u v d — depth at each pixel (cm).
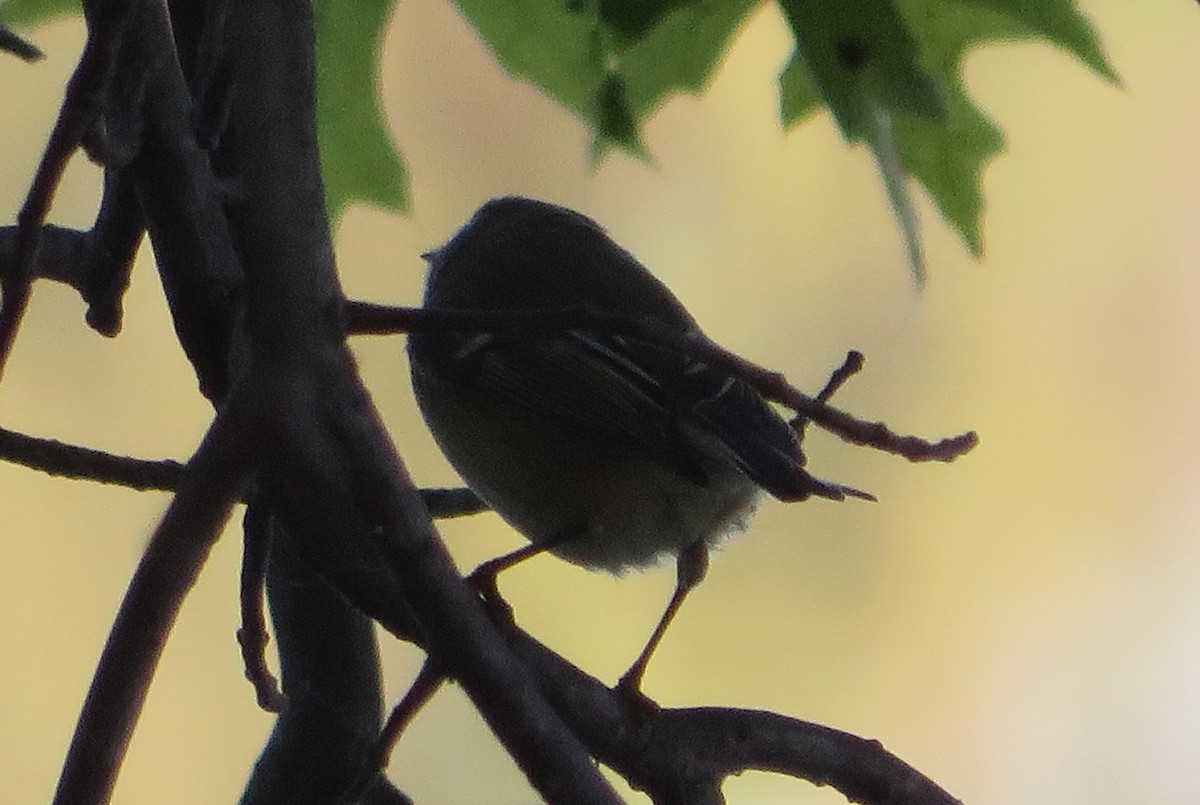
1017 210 1095
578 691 474
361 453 378
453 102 1062
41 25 576
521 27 575
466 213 1048
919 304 502
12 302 389
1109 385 1073
